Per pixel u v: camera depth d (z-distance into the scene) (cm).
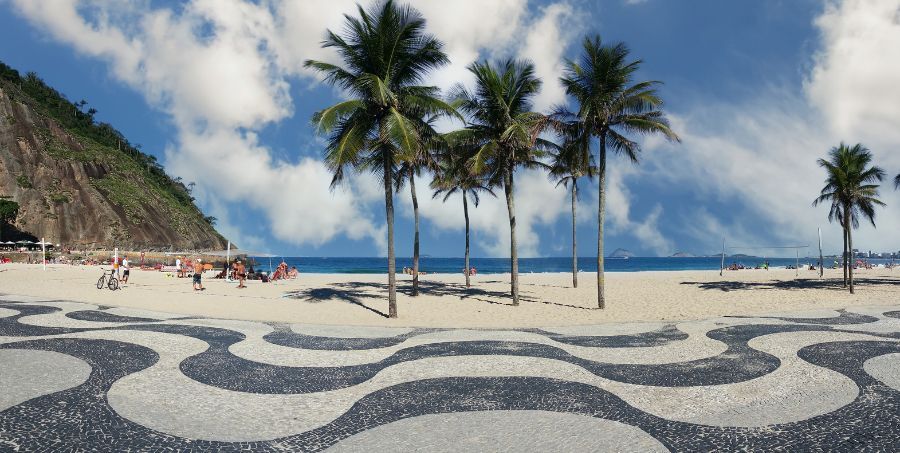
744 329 1151
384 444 461
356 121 1530
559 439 474
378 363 802
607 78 1748
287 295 2322
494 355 866
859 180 2630
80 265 5728
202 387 648
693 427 506
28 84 14088
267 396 613
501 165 1945
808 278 4056
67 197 9775
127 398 591
